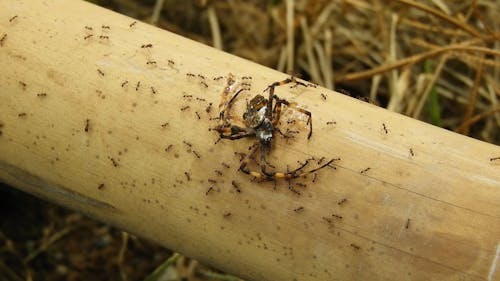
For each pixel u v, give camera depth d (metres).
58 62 0.20
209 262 0.21
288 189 0.19
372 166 0.19
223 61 0.21
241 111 0.19
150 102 0.20
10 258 0.33
